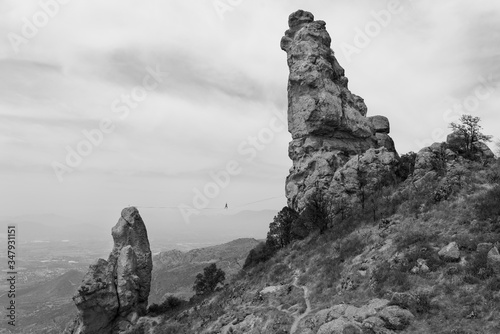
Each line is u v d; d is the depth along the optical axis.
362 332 29.16
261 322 41.47
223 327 46.66
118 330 65.12
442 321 27.95
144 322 65.44
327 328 31.41
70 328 70.31
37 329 162.38
